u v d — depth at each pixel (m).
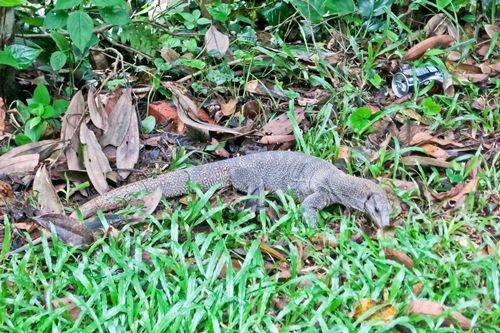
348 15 7.79
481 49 7.64
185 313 4.40
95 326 4.35
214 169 5.91
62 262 4.88
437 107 6.52
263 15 8.05
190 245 5.04
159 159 6.37
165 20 7.86
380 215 5.33
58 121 6.52
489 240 5.04
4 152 6.23
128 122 6.36
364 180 5.56
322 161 5.89
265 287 4.62
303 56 7.35
